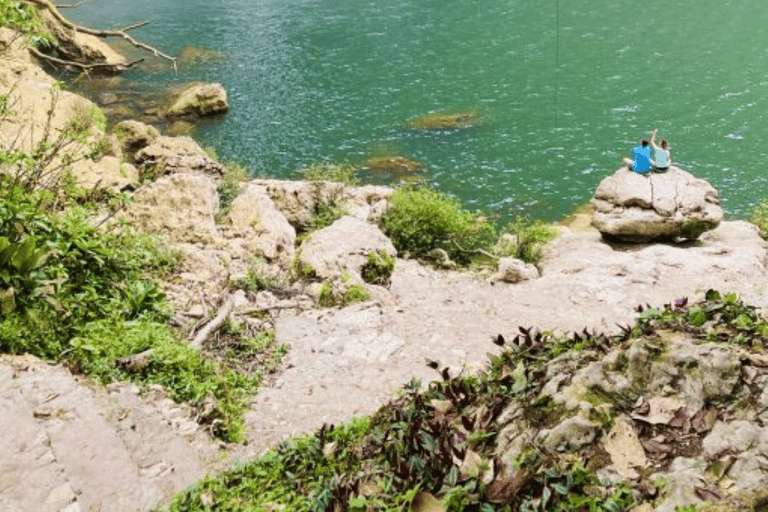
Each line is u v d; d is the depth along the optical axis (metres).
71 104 22.23
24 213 11.18
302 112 33.47
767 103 31.91
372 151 29.62
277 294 14.32
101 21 46.75
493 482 4.62
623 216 19.48
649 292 15.08
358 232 16.05
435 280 16.50
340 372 11.27
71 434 7.71
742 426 4.52
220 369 10.77
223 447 8.86
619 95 33.81
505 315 13.91
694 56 37.50
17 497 6.62
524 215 24.61
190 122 32.47
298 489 6.84
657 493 4.32
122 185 19.06
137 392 9.27
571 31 42.09
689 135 29.69
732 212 24.27
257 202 18.25
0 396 7.85
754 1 44.25
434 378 11.27
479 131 31.06
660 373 5.01
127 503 7.03
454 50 40.44
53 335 9.71
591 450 4.72
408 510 4.77
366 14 46.91
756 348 5.16
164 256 14.05
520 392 5.38
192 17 47.50
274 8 48.94
